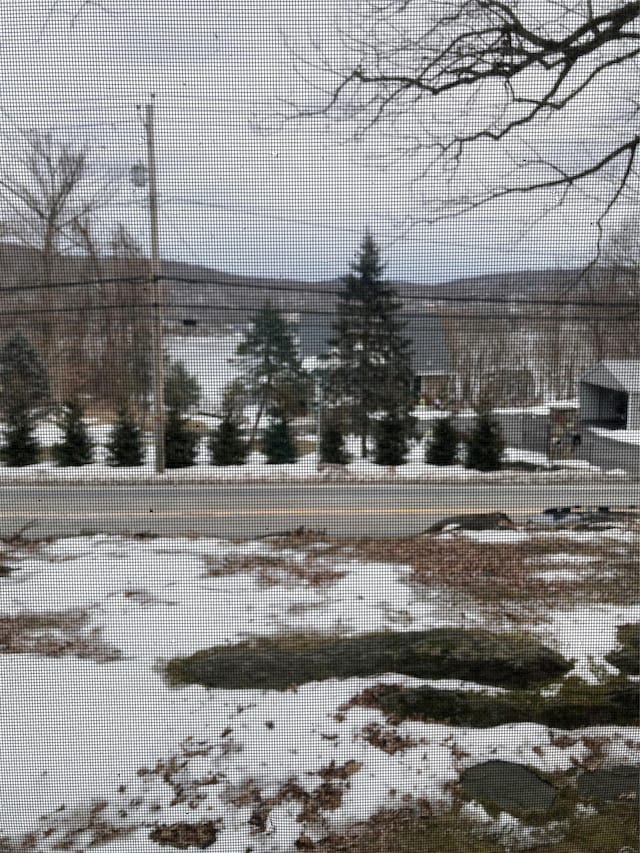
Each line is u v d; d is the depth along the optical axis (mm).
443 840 1714
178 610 3117
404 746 2115
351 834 1740
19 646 2705
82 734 2094
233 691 2389
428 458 11828
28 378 12508
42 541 4602
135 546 4395
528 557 3990
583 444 10297
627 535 4578
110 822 1758
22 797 1827
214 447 12141
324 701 2340
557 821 1795
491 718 2250
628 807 1847
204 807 1821
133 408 13906
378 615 3057
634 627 2887
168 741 2088
